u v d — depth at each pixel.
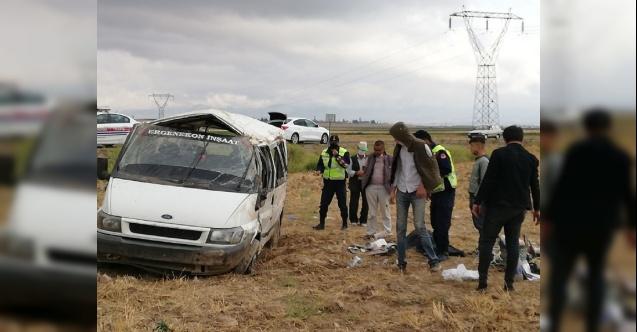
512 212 5.97
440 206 8.01
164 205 6.42
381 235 9.91
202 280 6.36
